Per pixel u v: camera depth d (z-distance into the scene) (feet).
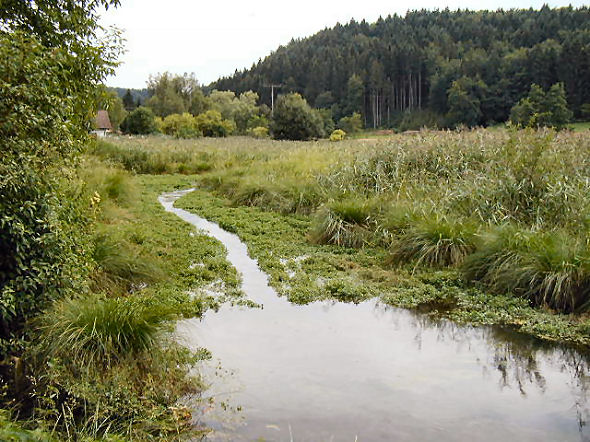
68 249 15.71
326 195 39.45
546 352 16.85
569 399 13.87
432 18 486.79
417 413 13.10
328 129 236.22
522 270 21.54
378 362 16.01
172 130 202.90
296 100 188.75
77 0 18.35
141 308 15.65
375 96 303.89
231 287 23.68
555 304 20.34
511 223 26.17
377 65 301.22
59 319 14.60
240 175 57.93
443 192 31.81
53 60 15.70
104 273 21.40
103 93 18.71
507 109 202.59
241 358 16.21
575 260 20.47
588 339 17.67
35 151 14.83
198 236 33.37
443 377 15.06
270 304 21.57
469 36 379.96
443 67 270.05
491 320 19.53
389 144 43.91
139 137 131.23
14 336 14.53
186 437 12.05
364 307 21.34
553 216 26.71
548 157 31.40
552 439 12.01
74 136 17.66
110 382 13.47
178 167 79.20
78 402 12.98
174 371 14.74
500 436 12.12
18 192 14.33
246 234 34.24
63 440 11.34
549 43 213.66
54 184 15.60
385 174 39.27
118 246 23.71
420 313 20.59
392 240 28.86
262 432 12.23
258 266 27.43
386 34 467.52
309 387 14.39
